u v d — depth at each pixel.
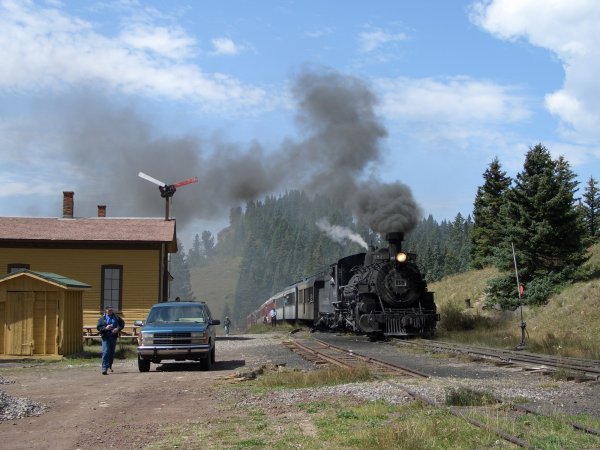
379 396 10.71
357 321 27.38
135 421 9.56
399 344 23.48
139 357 16.92
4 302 21.05
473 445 7.06
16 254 29.98
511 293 30.41
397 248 27.12
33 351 20.88
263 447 7.53
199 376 15.62
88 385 14.21
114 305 29.95
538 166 30.39
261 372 15.62
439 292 45.88
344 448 7.30
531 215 30.09
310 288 38.88
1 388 13.76
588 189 62.41
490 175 47.91
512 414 8.84
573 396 10.63
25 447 7.92
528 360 16.14
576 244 29.61
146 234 30.58
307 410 9.84
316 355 19.83
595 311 24.59
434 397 10.33
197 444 7.80
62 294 21.11
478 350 19.69
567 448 6.82
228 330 44.56
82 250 30.14
